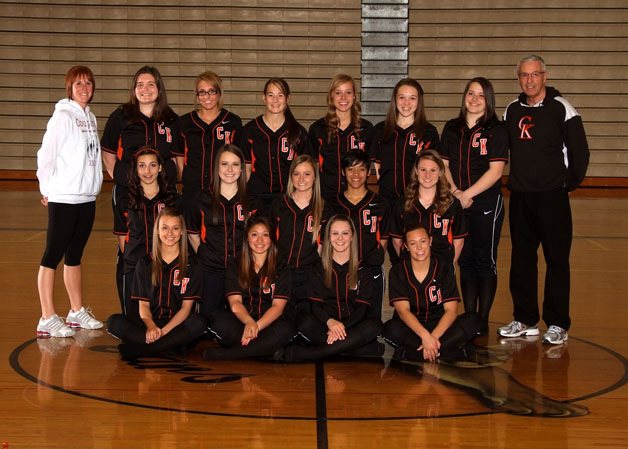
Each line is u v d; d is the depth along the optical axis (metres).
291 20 13.15
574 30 12.98
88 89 5.38
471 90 5.33
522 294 5.45
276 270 5.00
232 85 13.26
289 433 3.67
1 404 4.01
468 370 4.67
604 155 13.12
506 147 5.33
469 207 5.41
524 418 3.90
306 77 13.25
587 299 6.44
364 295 5.01
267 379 4.47
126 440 3.57
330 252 4.93
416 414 3.93
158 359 4.84
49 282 5.34
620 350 5.09
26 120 13.18
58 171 5.33
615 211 11.18
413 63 13.16
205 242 5.18
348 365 4.77
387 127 5.45
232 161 5.05
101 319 5.75
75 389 4.25
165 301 4.98
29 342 5.15
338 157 5.41
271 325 4.89
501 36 13.05
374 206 5.21
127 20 13.11
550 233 5.26
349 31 13.15
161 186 5.25
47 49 13.09
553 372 4.63
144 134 5.39
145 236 5.21
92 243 8.67
